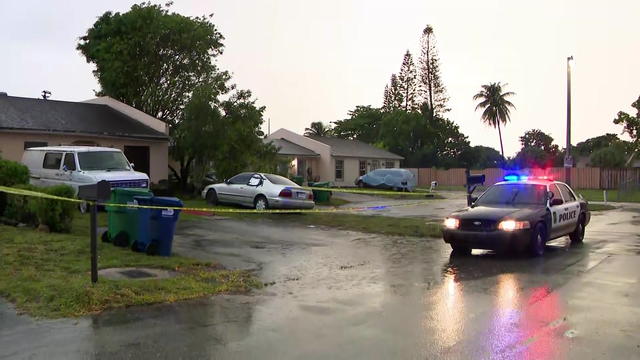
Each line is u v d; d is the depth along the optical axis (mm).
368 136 75438
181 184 24422
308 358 4969
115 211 10008
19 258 8414
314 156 42219
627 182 34562
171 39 25859
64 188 11406
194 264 9031
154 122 23906
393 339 5523
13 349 5086
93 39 27109
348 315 6434
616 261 10219
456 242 10758
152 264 8695
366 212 19938
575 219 12656
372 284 8180
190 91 26391
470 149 72188
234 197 18938
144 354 5016
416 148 67875
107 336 5500
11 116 20266
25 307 6312
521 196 11812
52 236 10477
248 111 22562
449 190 45406
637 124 36281
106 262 8547
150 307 6602
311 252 11023
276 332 5742
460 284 8195
